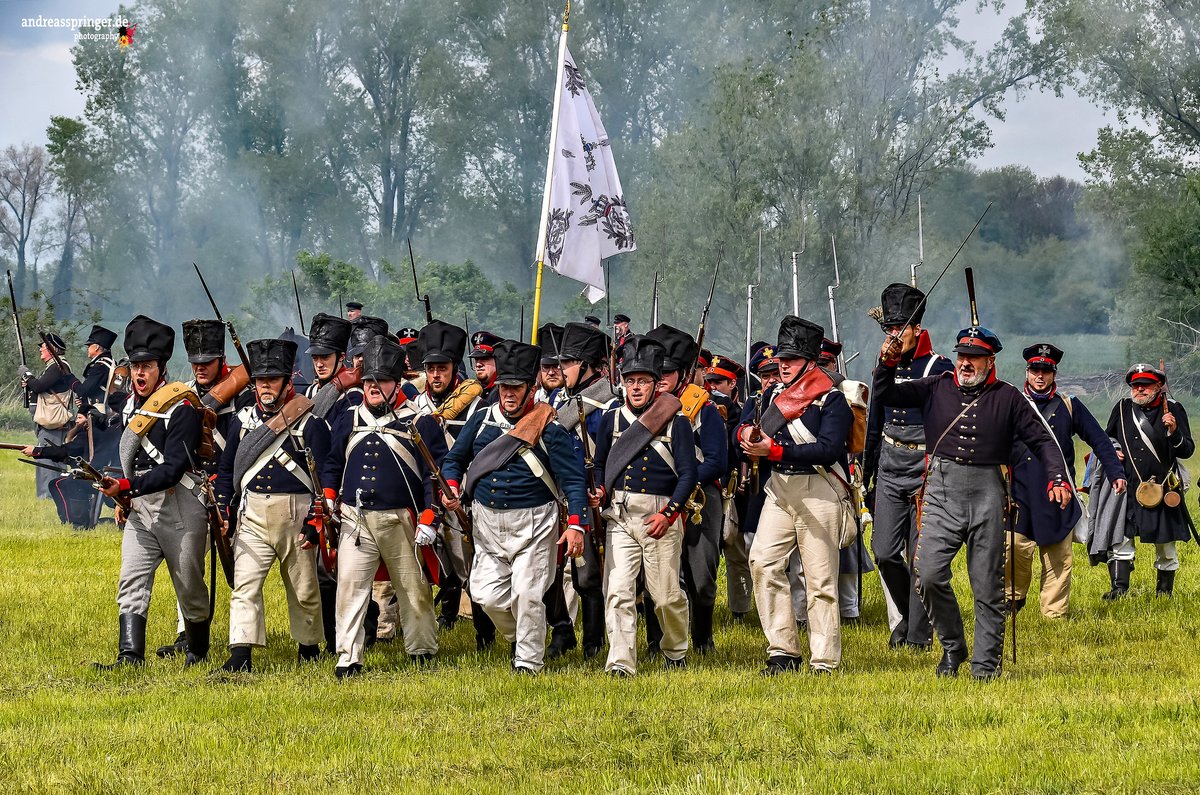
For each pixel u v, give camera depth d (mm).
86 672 17094
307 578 17547
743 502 20000
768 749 12961
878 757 12609
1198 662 17250
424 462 17312
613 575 16766
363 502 16984
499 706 14906
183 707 14961
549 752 12984
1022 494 20250
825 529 16625
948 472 16359
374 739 13562
